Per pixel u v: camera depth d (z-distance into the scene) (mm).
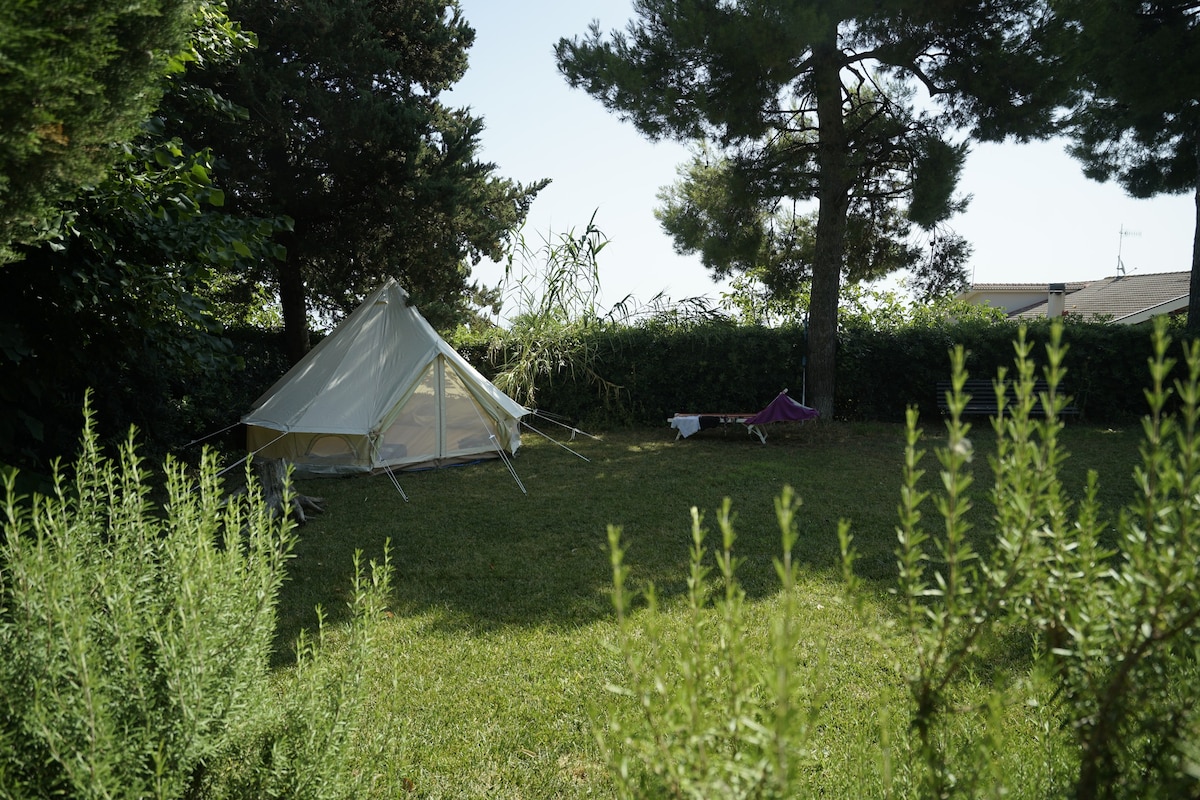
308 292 15633
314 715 2156
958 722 2369
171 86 5379
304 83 12172
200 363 5883
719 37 11141
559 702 3701
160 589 2184
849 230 15117
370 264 14797
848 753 2926
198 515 2312
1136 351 13547
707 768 1259
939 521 7125
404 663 4191
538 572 5848
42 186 2182
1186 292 25953
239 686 2018
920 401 14109
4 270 4586
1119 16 12719
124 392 7336
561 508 7895
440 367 10211
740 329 14188
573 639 4508
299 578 5676
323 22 12250
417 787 3014
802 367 14094
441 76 15367
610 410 14172
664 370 14211
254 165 12164
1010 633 4004
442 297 15703
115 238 5027
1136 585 1309
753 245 14477
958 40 11914
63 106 2014
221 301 16031
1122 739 1408
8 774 1704
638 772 1573
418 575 5793
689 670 1312
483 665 4160
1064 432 12516
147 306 5219
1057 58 11258
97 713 1666
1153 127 16031
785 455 10930
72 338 5160
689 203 14992
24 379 4973
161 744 1773
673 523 7277
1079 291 33906
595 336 14242
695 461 10523
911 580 1479
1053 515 1480
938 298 15477
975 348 13852
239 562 2260
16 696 1755
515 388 13789
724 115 11656
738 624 1341
